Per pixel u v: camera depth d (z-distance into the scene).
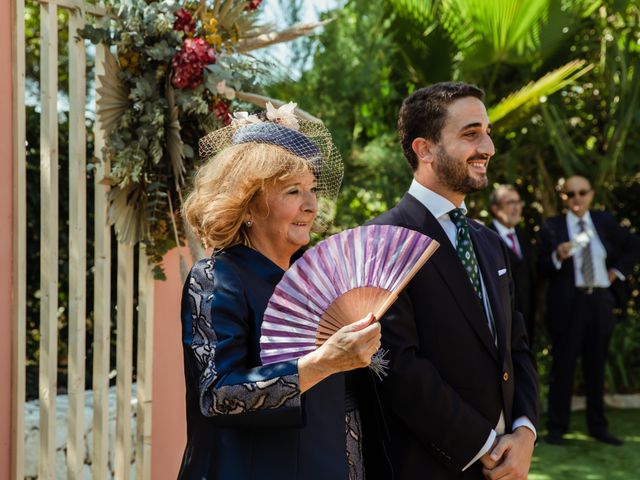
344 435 1.70
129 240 2.70
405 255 1.61
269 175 1.65
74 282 2.62
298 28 2.95
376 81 5.61
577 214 5.40
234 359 1.55
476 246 2.30
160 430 3.03
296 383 1.49
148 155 2.60
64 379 4.93
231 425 1.53
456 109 2.20
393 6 5.73
